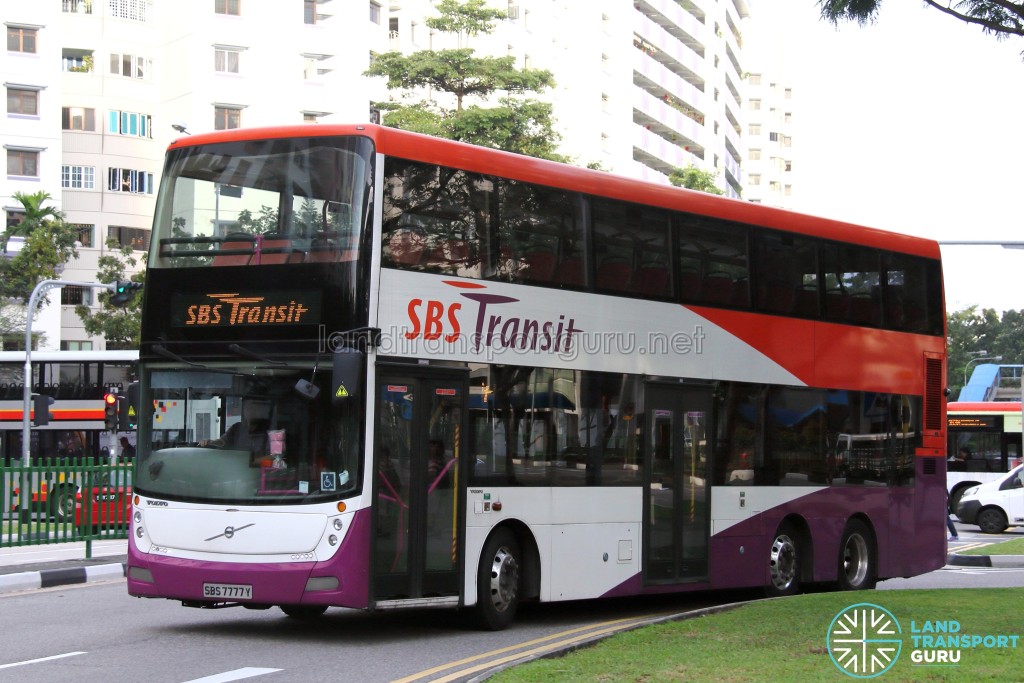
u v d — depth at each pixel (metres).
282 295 11.82
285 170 12.02
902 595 14.77
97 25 67.50
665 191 15.02
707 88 93.06
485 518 12.73
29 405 36.84
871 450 17.56
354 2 63.59
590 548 13.77
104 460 20.86
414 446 12.04
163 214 12.44
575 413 13.70
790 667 9.56
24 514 19.05
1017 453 38.16
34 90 63.16
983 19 12.98
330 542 11.42
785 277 16.47
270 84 63.44
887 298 18.05
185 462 11.99
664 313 14.81
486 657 10.99
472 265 12.68
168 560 11.88
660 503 14.60
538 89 43.66
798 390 16.50
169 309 12.26
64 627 12.95
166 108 67.12
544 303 13.42
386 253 11.83
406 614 14.48
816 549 16.58
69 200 66.94
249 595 11.57
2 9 62.34
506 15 43.97
